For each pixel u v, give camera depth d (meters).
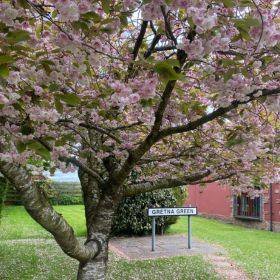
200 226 13.52
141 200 10.84
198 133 4.02
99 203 3.46
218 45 1.95
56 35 2.07
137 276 6.73
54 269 7.07
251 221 13.80
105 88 2.93
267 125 3.46
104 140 3.98
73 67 2.23
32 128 2.50
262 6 2.13
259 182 5.02
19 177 2.44
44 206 2.54
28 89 2.40
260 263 7.95
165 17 2.03
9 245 9.33
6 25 1.71
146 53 2.71
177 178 4.20
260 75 2.36
